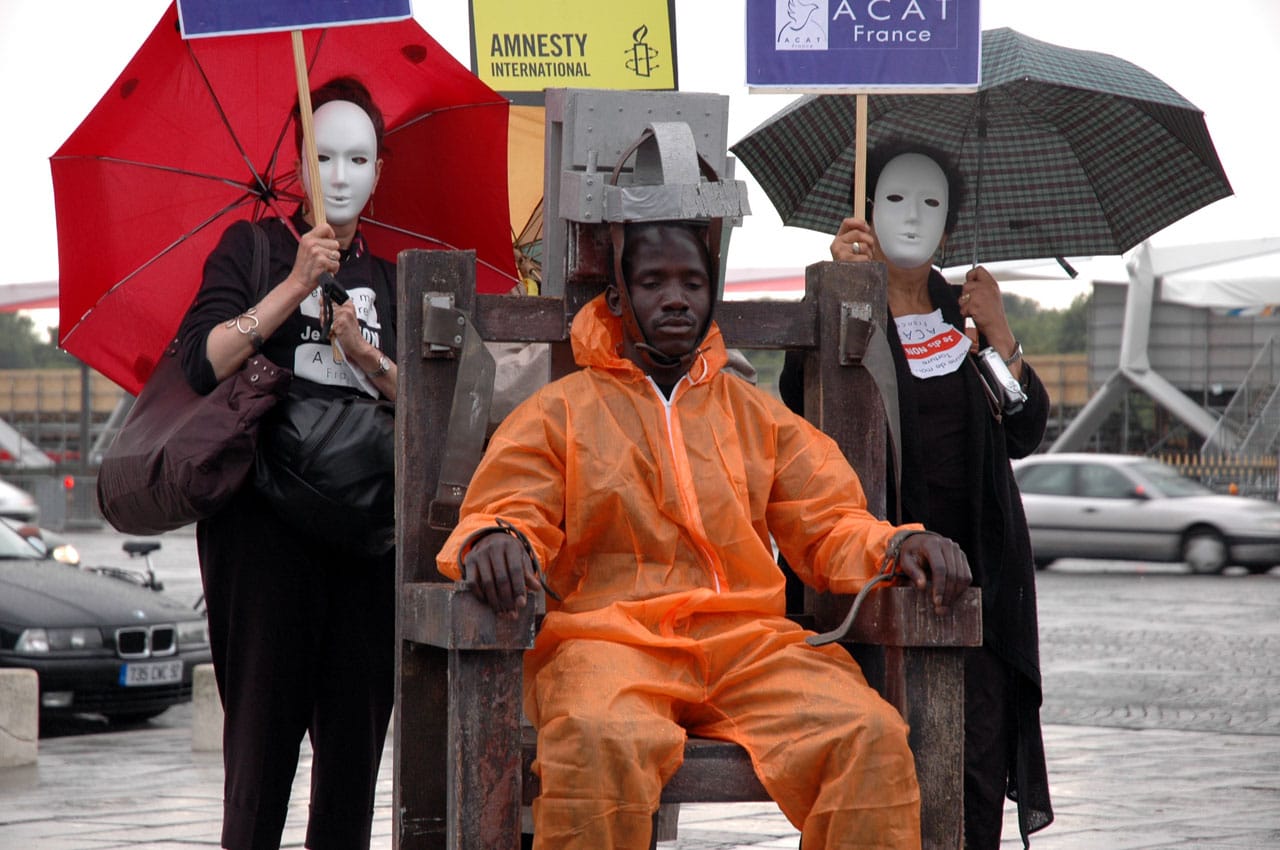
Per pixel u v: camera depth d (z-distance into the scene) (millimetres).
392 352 4895
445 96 5148
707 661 3689
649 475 3783
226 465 4445
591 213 3881
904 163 5094
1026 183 5672
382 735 4875
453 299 3904
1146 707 11844
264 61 4973
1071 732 10422
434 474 3898
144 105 4965
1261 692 12711
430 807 3805
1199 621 18516
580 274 3965
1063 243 5750
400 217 5316
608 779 3395
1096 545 25906
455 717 3414
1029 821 5059
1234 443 37688
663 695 3604
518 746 3439
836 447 4016
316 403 4590
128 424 4676
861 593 3572
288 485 4504
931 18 4594
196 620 12078
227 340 4508
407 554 3879
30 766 9352
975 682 4961
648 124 4152
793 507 3910
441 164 5277
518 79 7074
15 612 11406
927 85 4594
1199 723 10969
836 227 5836
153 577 13430
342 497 4488
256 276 4715
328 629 4738
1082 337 58750
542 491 3719
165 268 5180
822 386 4219
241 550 4617
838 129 5680
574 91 4145
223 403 4465
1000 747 4969
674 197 3766
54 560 12852
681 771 3553
